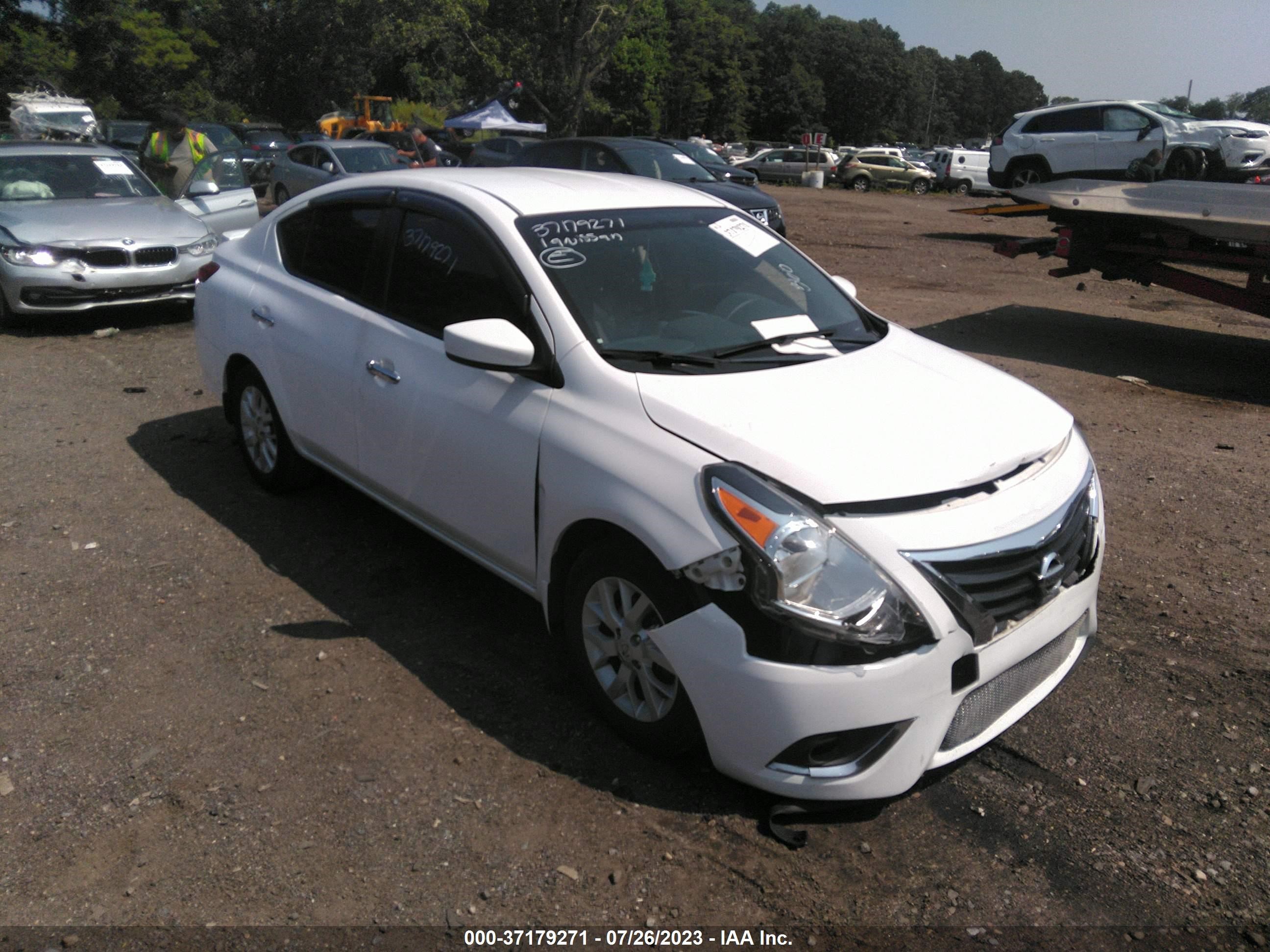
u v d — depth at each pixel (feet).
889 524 8.71
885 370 11.30
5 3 110.32
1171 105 63.72
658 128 267.80
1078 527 9.97
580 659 10.62
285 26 189.37
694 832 9.22
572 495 10.11
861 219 71.31
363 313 13.58
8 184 30.42
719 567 8.72
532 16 150.71
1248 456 20.27
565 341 10.80
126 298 28.48
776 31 371.56
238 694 11.27
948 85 544.62
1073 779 10.10
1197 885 8.72
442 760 10.18
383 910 8.30
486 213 12.09
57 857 8.85
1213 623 13.30
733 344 11.38
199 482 17.48
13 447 19.11
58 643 12.28
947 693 8.79
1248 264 27.17
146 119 139.85
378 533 15.53
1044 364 28.09
